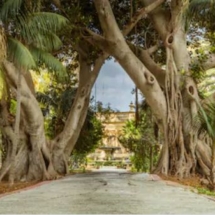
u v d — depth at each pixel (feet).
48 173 50.93
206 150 50.44
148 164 90.12
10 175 43.34
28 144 51.24
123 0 61.16
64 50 66.39
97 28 60.29
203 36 62.64
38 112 50.34
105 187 34.45
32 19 36.78
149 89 51.03
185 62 52.80
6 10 34.91
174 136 50.60
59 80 62.18
